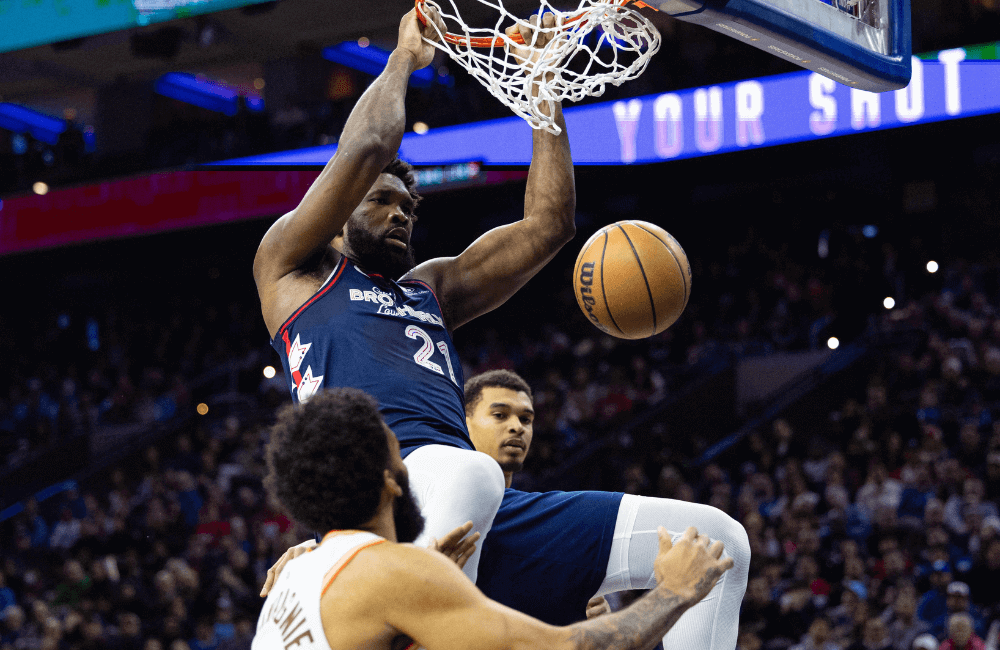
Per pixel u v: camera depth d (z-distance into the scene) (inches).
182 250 765.3
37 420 709.9
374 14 444.8
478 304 124.4
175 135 508.1
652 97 472.4
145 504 549.6
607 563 112.7
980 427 446.3
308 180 569.6
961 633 269.9
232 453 613.3
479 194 605.9
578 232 745.6
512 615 71.9
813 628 309.0
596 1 125.9
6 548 577.6
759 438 488.1
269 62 489.7
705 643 109.4
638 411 570.9
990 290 569.0
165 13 469.1
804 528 383.9
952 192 645.9
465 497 97.0
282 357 111.3
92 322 845.2
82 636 406.3
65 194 652.1
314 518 77.6
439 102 472.7
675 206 723.4
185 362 761.0
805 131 454.9
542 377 639.8
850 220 687.1
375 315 108.7
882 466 415.8
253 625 402.9
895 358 533.0
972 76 434.0
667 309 119.4
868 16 130.5
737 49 431.2
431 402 105.9
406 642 75.0
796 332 606.9
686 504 112.7
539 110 126.7
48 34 494.9
